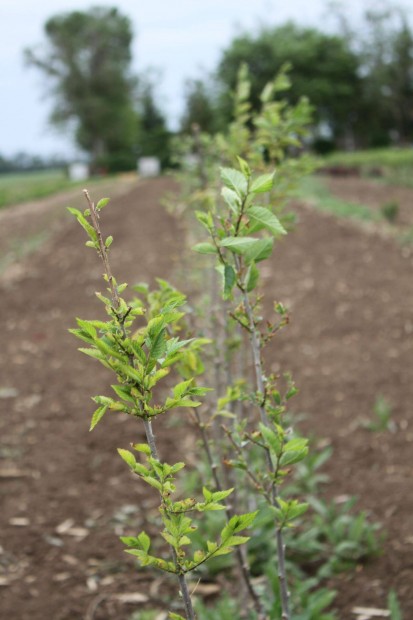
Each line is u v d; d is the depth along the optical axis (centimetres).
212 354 321
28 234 1805
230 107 5097
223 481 315
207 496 150
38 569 389
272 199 295
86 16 7106
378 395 600
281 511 193
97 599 362
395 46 5791
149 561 156
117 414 604
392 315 839
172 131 6481
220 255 179
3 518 442
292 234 1434
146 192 2989
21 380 709
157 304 223
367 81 6178
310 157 311
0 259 1428
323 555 383
